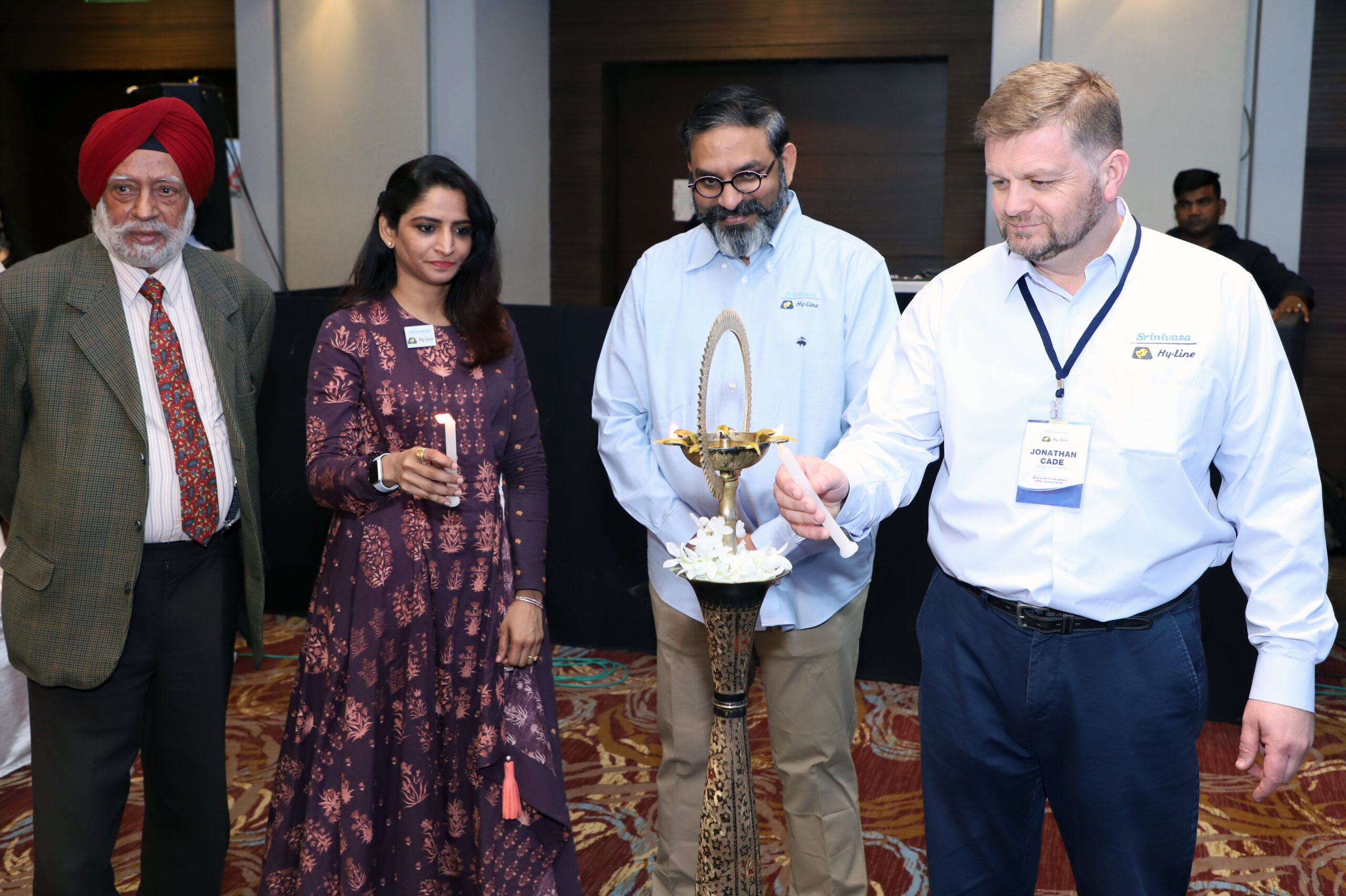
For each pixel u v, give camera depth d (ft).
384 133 18.44
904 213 19.70
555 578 12.76
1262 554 4.95
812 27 19.17
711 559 4.70
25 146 22.90
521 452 7.05
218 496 6.78
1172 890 5.23
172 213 6.45
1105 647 4.99
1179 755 5.03
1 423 6.48
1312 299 14.71
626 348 7.04
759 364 6.63
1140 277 4.99
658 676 7.06
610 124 20.77
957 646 5.39
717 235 6.55
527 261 20.01
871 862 8.32
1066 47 16.22
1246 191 16.21
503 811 6.50
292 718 6.63
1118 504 4.93
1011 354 5.17
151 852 7.16
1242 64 15.70
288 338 13.07
